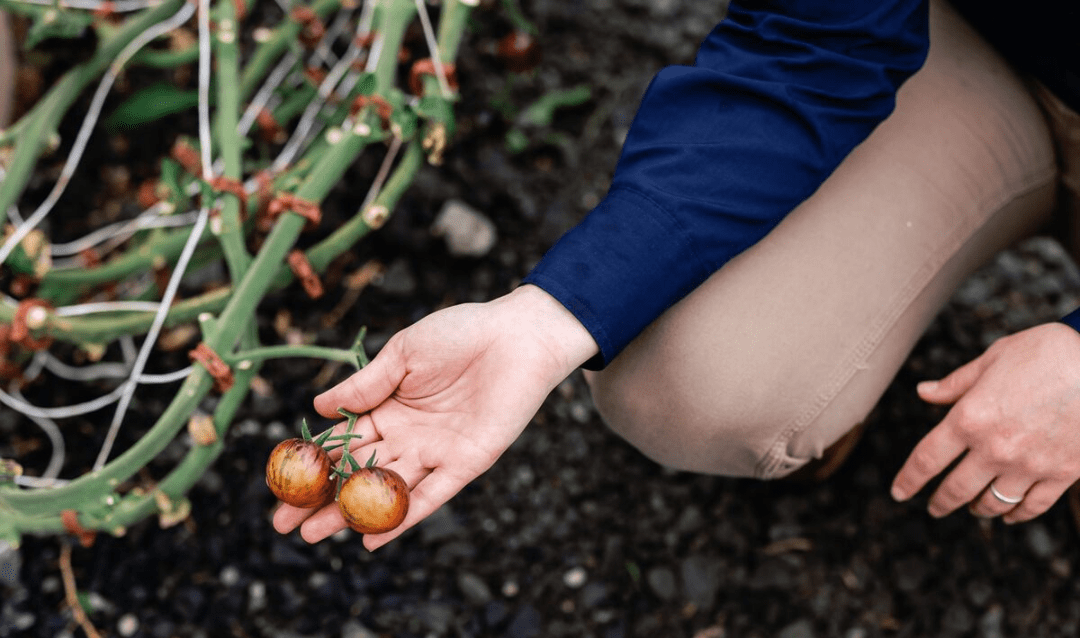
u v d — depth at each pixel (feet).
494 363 3.20
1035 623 3.86
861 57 3.28
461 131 4.44
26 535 3.84
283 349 3.42
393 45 3.67
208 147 3.65
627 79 4.61
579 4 4.71
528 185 4.40
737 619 3.86
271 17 4.58
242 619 3.80
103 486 3.45
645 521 3.97
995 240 3.69
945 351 4.21
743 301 3.40
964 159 3.53
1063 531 3.96
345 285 4.21
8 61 3.91
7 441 3.93
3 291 4.05
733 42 3.36
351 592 3.84
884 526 3.96
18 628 3.75
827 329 3.42
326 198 4.30
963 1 3.62
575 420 4.09
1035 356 3.28
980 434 3.31
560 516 3.97
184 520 3.88
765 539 3.95
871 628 3.85
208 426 3.45
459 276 4.26
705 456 3.59
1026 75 3.66
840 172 3.48
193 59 3.93
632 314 3.22
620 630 3.84
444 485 3.20
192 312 3.70
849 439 3.83
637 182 3.25
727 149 3.26
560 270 3.21
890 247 3.45
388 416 3.28
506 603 3.86
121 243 4.17
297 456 3.15
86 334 3.65
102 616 3.78
